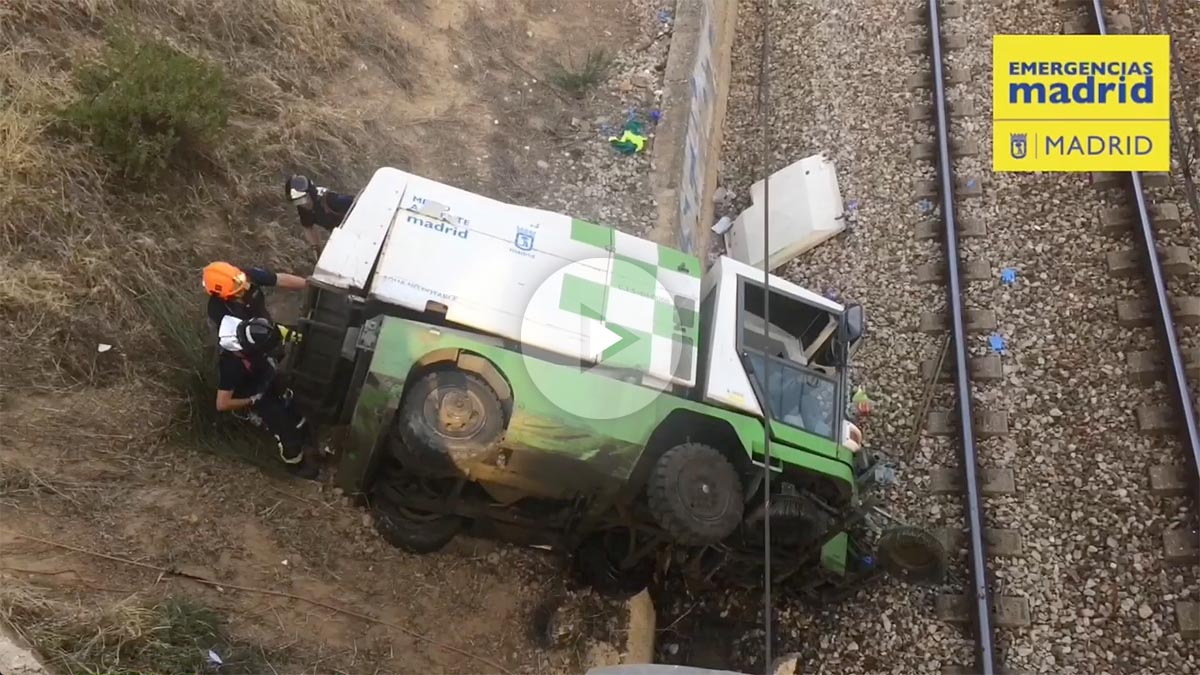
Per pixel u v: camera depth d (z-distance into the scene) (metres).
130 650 5.32
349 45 10.56
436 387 6.13
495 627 7.07
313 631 6.30
